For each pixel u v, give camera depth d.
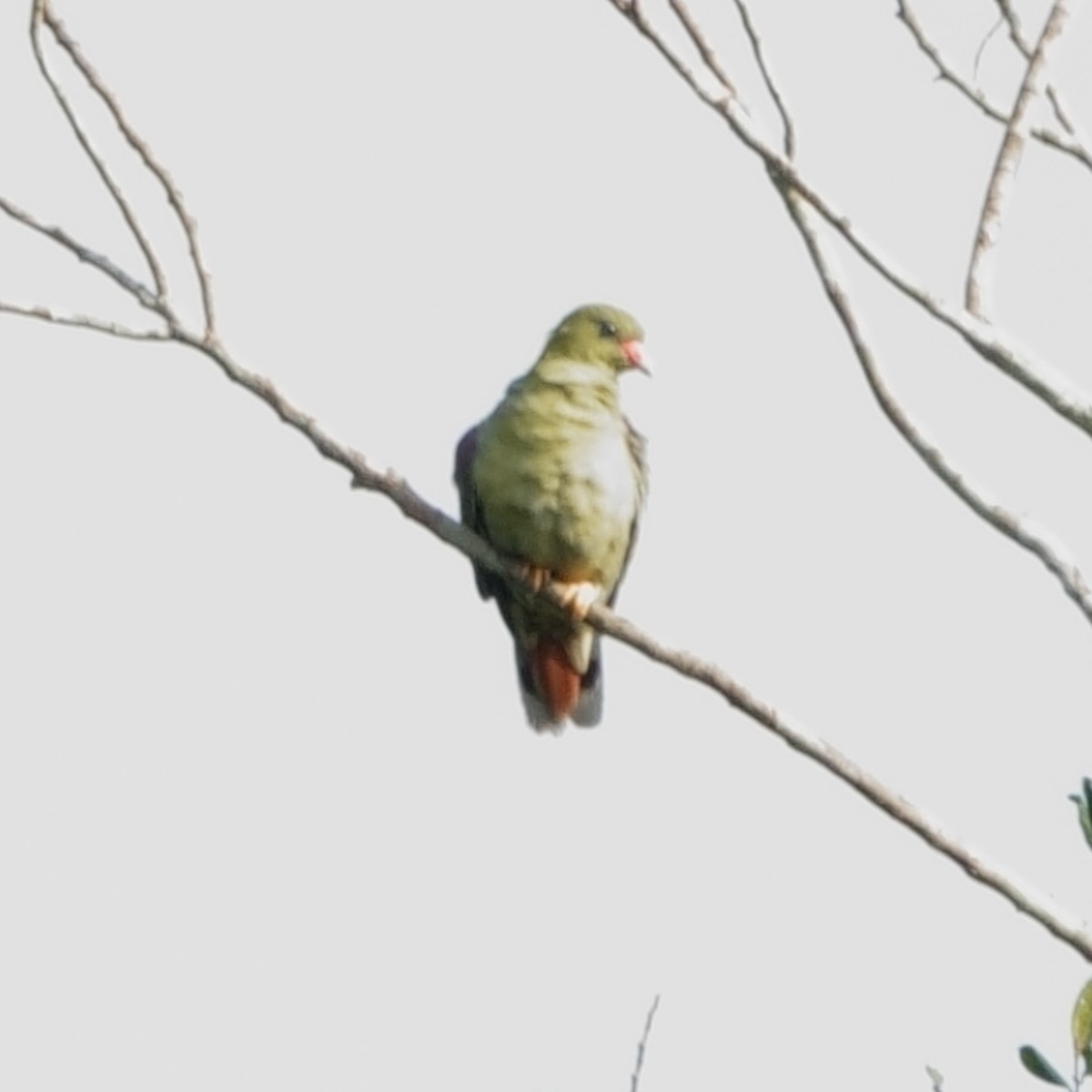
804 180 9.38
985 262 9.66
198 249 9.92
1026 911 9.22
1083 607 9.19
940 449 9.41
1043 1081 8.84
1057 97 10.41
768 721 9.92
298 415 10.60
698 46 9.61
